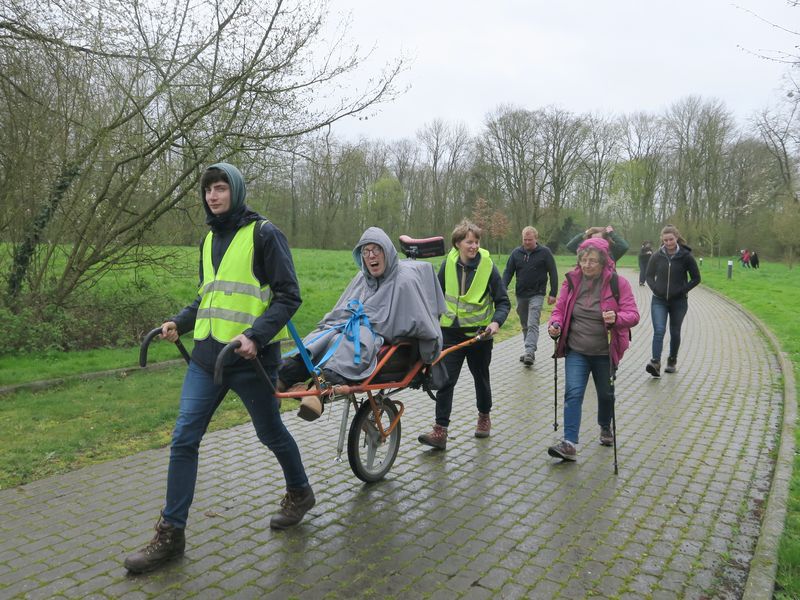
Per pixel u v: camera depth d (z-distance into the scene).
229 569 3.50
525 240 9.43
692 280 8.66
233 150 9.76
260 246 3.57
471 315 5.53
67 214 9.88
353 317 4.30
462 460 5.29
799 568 3.50
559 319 5.39
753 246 51.22
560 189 50.03
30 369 7.80
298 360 4.16
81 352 9.08
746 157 50.59
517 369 9.27
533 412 6.86
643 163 53.88
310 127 10.38
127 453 5.30
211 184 3.58
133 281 11.37
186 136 9.73
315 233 53.25
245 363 3.61
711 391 7.84
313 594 3.26
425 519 4.16
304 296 17.12
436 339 4.44
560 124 49.09
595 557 3.69
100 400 6.79
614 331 5.24
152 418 6.12
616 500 4.49
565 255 55.56
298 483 4.02
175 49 9.69
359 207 55.16
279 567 3.53
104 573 3.43
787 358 9.70
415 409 6.87
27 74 9.57
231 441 5.64
